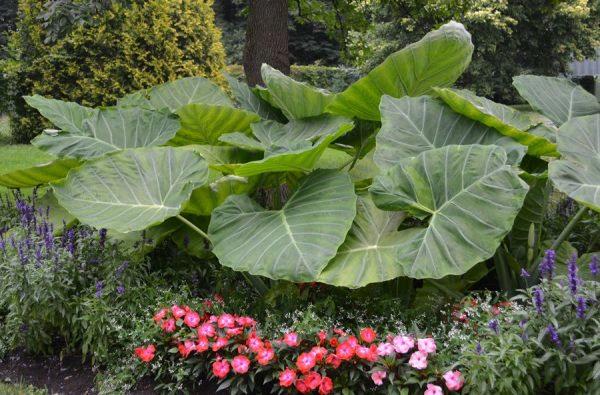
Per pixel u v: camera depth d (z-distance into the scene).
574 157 3.14
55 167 4.08
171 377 3.05
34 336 3.33
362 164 4.28
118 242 3.55
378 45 15.46
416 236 2.99
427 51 3.52
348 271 3.00
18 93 10.29
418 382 2.53
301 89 3.90
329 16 7.09
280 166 3.34
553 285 2.52
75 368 3.31
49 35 5.26
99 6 5.29
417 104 3.57
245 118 4.18
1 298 3.36
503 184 2.95
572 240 4.01
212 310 3.22
